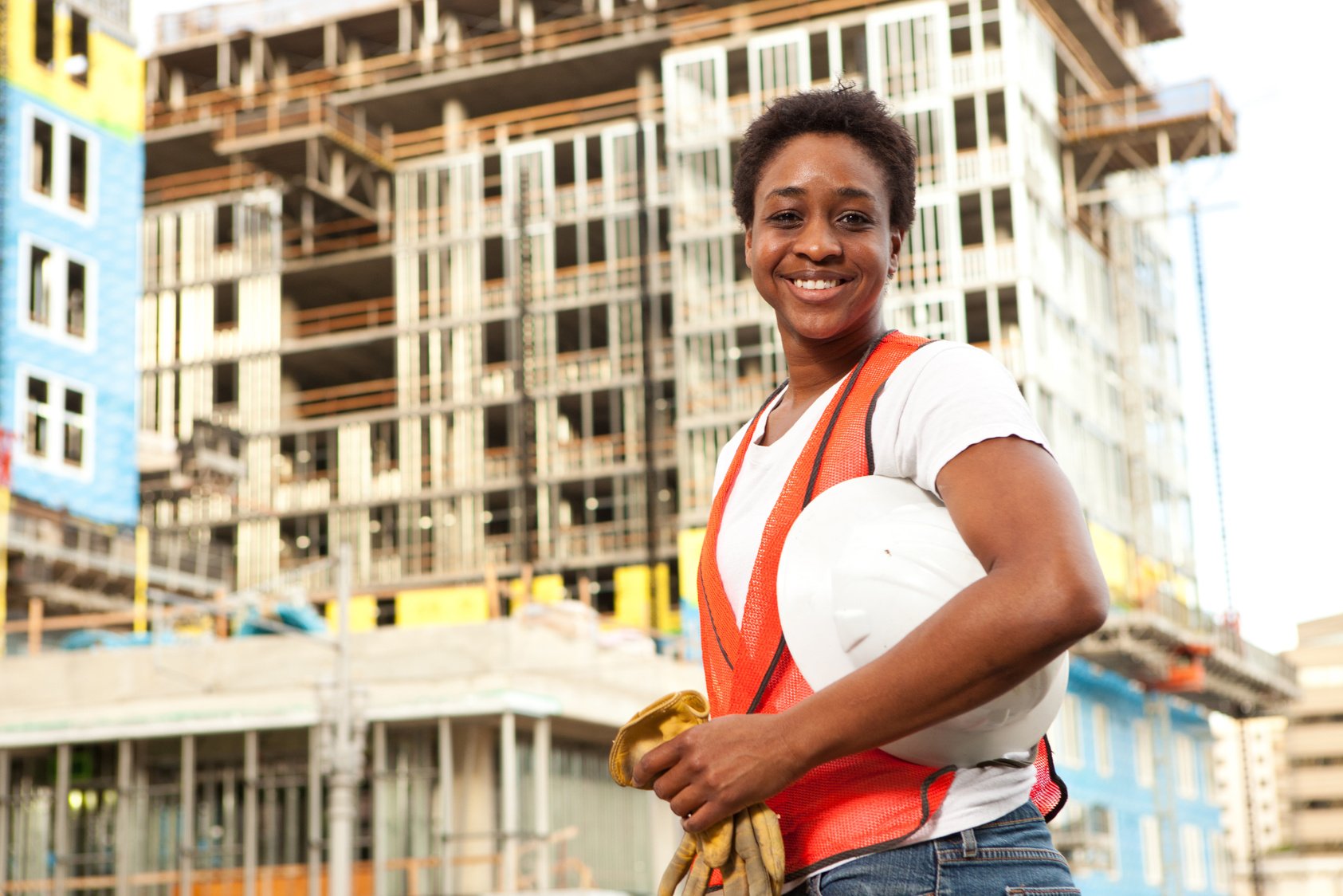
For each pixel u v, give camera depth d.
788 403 2.09
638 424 50.59
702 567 2.00
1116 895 38.03
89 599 36.16
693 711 1.89
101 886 23.83
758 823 1.75
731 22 49.78
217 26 58.34
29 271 35.31
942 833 1.73
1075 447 42.06
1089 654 38.34
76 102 37.25
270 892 23.25
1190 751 46.78
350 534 52.75
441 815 23.02
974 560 1.71
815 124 2.03
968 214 44.03
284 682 23.83
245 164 56.56
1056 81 48.88
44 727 23.94
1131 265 48.97
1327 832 97.75
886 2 47.16
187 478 46.53
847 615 1.73
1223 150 46.44
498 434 55.94
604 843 25.72
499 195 56.84
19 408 34.38
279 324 54.75
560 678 23.81
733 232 46.12
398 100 56.12
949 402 1.76
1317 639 113.81
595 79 55.47
